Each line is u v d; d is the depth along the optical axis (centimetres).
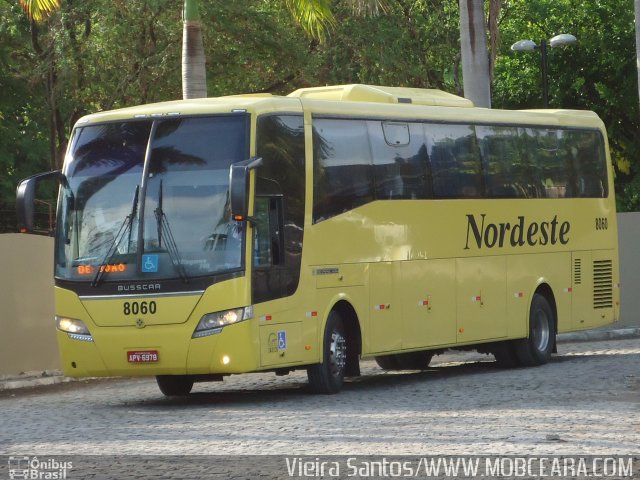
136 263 2080
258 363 2070
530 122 2842
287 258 2145
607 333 3747
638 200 5612
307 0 3388
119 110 2186
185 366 2062
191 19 3247
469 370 2791
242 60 5006
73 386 2695
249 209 2066
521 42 4366
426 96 2616
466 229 2614
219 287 2045
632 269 3928
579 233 2977
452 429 1652
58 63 4834
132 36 4734
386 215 2392
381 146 2402
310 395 2239
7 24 5141
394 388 2353
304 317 2178
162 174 2103
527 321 2784
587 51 5675
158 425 1805
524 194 2795
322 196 2238
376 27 5003
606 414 1783
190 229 2070
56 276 2147
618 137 5788
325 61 5103
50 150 5422
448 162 2578
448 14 5334
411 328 2450
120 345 2086
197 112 2120
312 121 2239
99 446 1581
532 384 2312
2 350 2747
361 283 2320
